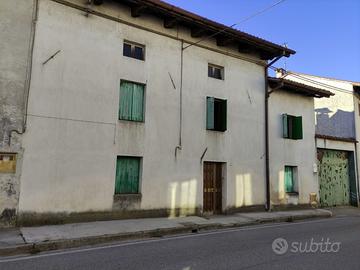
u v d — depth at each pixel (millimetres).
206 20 13758
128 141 12312
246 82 16281
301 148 18547
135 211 12258
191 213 13680
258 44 15875
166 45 13680
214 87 14992
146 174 12656
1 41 10164
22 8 10570
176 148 13492
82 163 11227
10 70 10219
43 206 10398
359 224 13172
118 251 7953
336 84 23484
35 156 10391
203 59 14797
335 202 20859
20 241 8312
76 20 11547
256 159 16188
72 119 11148
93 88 11680
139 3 12273
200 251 7914
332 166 21031
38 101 10578
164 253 7711
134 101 12750
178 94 13797
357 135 22719
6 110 10070
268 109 17078
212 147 14625
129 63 12602
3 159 9930
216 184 14906
